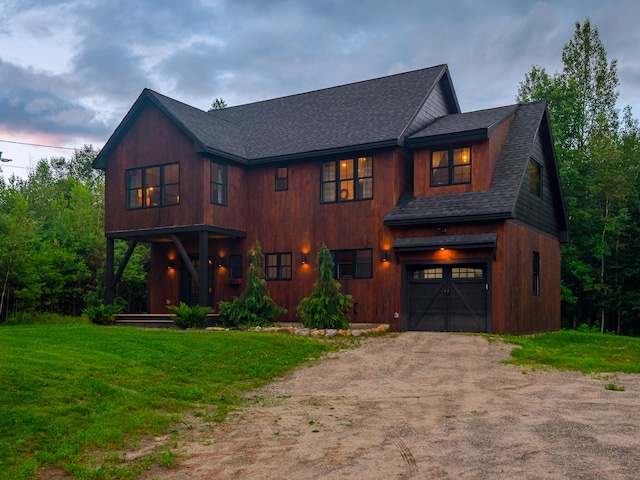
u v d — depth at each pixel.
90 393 9.49
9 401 8.55
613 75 39.53
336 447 7.45
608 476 6.02
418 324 20.05
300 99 27.34
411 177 22.16
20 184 49.16
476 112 22.98
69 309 30.22
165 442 7.88
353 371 13.12
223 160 22.91
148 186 23.64
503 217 18.22
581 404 9.38
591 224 33.72
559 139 33.81
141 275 31.94
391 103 23.34
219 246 24.44
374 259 20.89
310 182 22.56
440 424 8.37
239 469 6.77
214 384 11.57
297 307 19.81
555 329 24.17
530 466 6.38
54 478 6.52
